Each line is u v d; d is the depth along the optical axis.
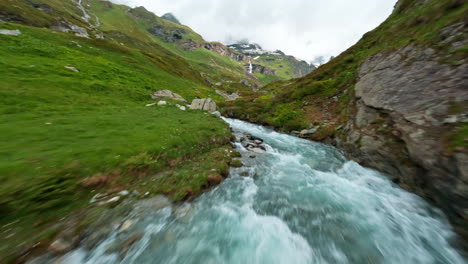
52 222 7.07
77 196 8.47
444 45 14.46
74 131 13.86
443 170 8.80
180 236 7.88
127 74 43.38
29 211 7.11
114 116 19.72
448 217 8.77
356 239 8.26
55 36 49.31
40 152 10.11
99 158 10.78
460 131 8.87
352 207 10.48
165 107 30.58
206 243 7.72
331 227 8.98
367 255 7.49
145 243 7.29
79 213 7.79
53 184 8.28
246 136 24.48
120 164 10.92
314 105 30.86
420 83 13.64
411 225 8.98
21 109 16.30
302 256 7.45
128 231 7.57
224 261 7.05
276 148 20.56
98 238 7.02
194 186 10.79
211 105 36.31
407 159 11.40
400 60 18.22
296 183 13.06
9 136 11.23
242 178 13.21
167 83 54.34
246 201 10.78
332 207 10.49
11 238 6.11
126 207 8.67
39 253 6.02
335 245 7.95
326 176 14.22
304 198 11.31
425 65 14.57
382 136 14.00
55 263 5.95
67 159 9.92
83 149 11.21
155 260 6.76
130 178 10.60
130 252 6.86
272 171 14.73
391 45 26.78
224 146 18.48
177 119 23.05
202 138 17.91
